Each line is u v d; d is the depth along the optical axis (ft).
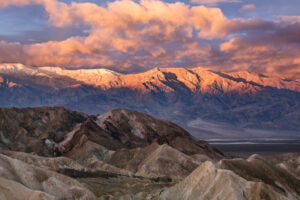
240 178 258.78
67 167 419.74
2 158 264.93
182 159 481.05
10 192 218.79
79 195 270.26
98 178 399.03
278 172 323.98
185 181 282.56
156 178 426.51
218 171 266.36
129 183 384.06
